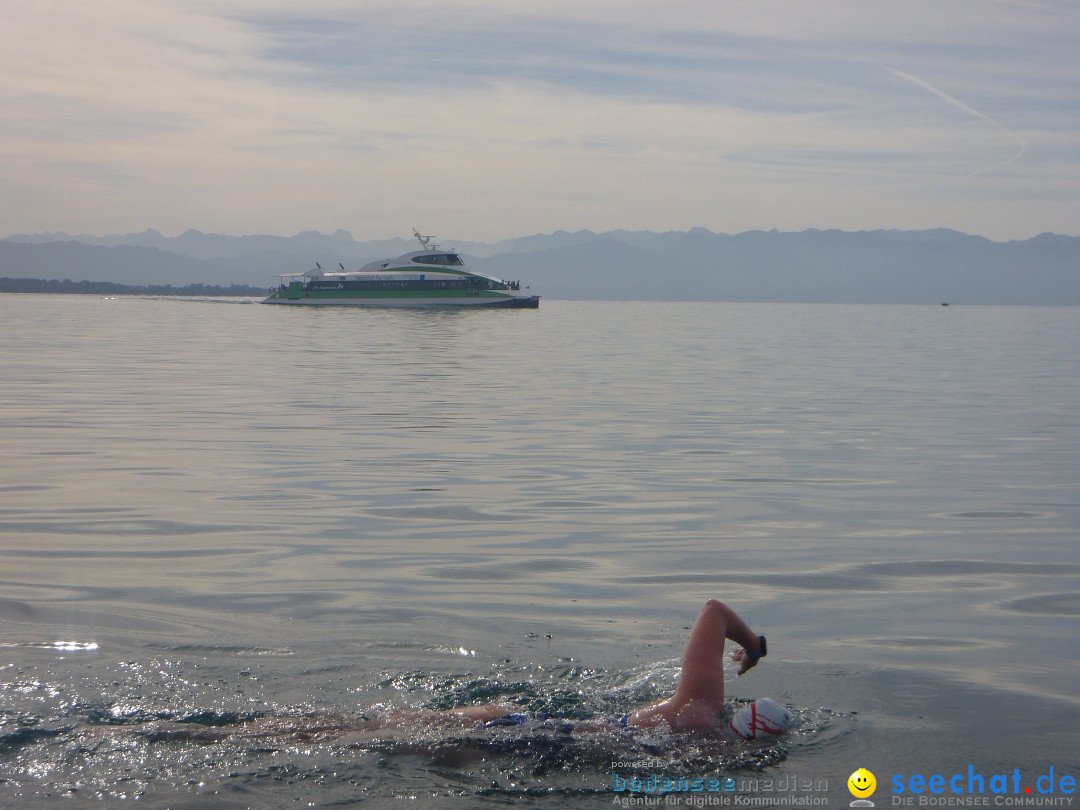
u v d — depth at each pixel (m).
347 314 94.38
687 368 32.09
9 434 15.11
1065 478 12.05
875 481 11.81
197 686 5.21
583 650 5.84
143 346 41.34
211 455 13.24
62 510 9.78
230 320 77.06
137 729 4.59
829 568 7.91
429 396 21.83
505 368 31.36
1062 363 36.09
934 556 8.32
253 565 7.81
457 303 110.31
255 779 4.14
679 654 5.78
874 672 5.52
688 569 7.83
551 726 4.56
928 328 81.62
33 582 7.27
